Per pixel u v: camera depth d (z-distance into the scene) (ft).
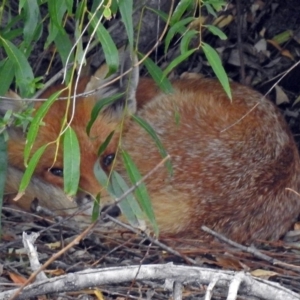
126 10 22.29
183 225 29.89
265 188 31.65
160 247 27.99
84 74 36.65
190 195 30.32
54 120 31.99
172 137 32.12
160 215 29.84
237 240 30.94
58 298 23.63
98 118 32.17
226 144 31.78
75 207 29.76
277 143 33.12
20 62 23.68
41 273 20.29
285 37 41.93
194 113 33.60
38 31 24.99
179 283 19.22
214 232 29.07
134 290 24.95
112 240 29.35
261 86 42.32
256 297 19.49
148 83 37.24
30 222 30.53
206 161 31.14
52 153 31.30
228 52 42.19
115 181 25.85
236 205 30.78
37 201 31.19
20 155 32.73
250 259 29.68
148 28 36.83
